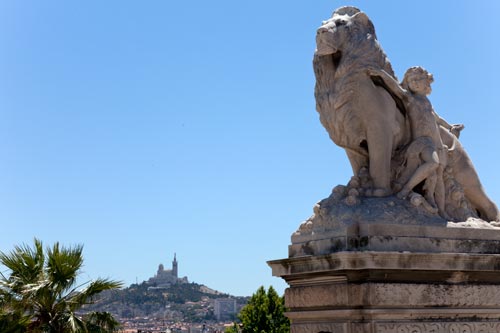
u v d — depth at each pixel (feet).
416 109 29.01
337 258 25.40
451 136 30.37
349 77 28.53
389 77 28.78
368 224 25.82
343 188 27.91
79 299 54.80
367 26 29.35
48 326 53.36
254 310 124.47
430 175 28.25
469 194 30.14
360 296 25.23
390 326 25.41
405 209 26.99
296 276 27.45
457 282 26.94
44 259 55.67
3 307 53.21
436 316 26.35
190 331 368.27
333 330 25.91
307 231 27.66
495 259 27.55
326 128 29.66
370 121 28.19
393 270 25.62
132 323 474.49
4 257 55.31
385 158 28.09
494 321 27.50
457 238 27.40
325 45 28.78
